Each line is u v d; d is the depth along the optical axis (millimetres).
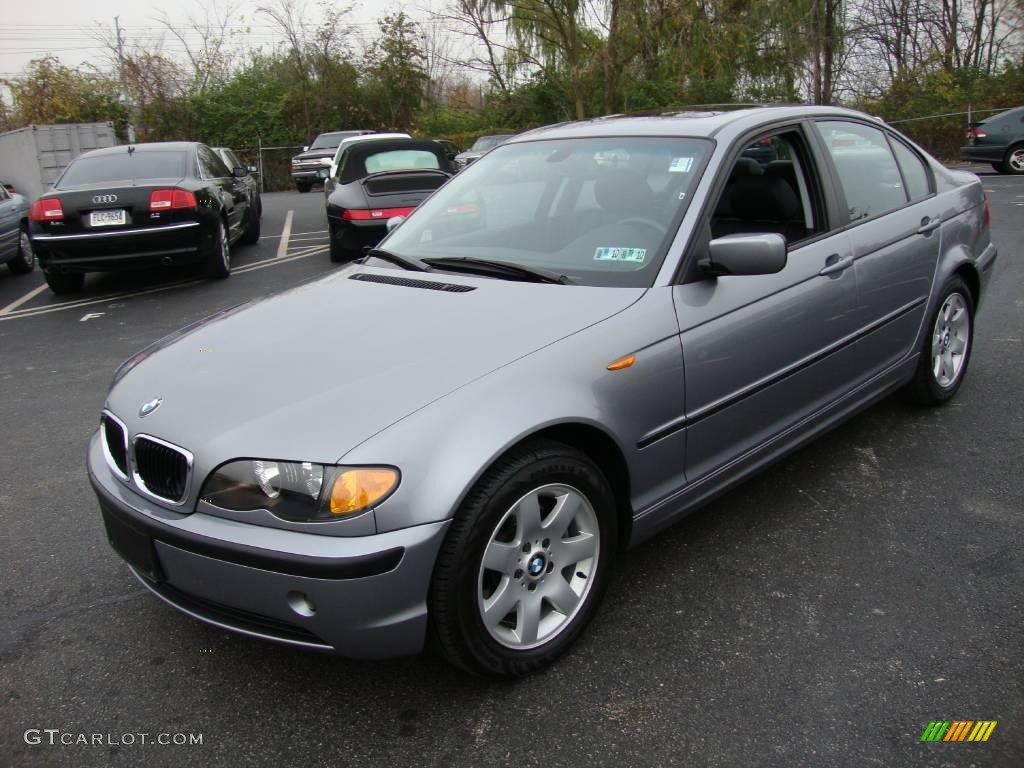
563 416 2424
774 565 3109
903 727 2285
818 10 25656
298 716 2445
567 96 29031
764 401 3166
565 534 2584
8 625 2949
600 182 3297
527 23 26516
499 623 2486
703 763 2197
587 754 2246
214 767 2266
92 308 8406
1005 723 2287
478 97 35812
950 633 2674
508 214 3457
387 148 11062
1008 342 5602
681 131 3352
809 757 2199
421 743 2314
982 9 30406
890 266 3744
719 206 3463
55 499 3967
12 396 5641
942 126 24000
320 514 2166
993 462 3861
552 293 2838
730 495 3674
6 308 8664
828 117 3732
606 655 2645
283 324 2906
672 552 3230
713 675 2529
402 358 2500
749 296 3041
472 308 2779
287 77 35812
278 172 32625
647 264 2898
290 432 2250
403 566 2180
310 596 2176
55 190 8633
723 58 24531
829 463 3934
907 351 4070
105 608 3033
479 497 2291
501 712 2420
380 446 2188
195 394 2510
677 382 2777
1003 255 8586
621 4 24281
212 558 2270
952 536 3256
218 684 2602
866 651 2605
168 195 8516
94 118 31812
